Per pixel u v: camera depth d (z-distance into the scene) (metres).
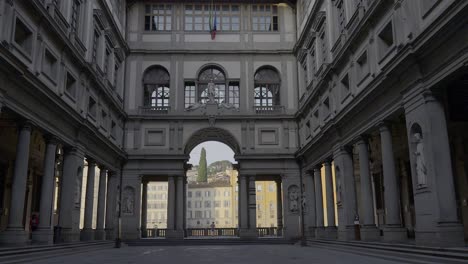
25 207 26.36
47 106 19.17
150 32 36.12
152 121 34.59
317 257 16.55
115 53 32.09
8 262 13.34
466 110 15.07
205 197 102.94
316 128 29.47
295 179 34.19
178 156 33.59
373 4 18.31
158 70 35.97
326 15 26.73
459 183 19.27
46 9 18.59
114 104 29.97
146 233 37.03
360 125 21.02
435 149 14.24
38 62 18.62
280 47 36.38
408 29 15.92
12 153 24.22
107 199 31.72
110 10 30.17
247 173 34.06
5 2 15.84
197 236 39.44
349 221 22.91
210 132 35.66
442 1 13.69
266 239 31.17
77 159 23.38
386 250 15.83
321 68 27.16
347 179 23.42
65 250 19.11
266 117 34.81
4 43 15.45
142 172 33.53
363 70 21.19
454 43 12.91
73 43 22.48
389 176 18.11
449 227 13.68
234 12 37.28
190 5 37.28
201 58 36.00
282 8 37.16
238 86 36.28
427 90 14.58
